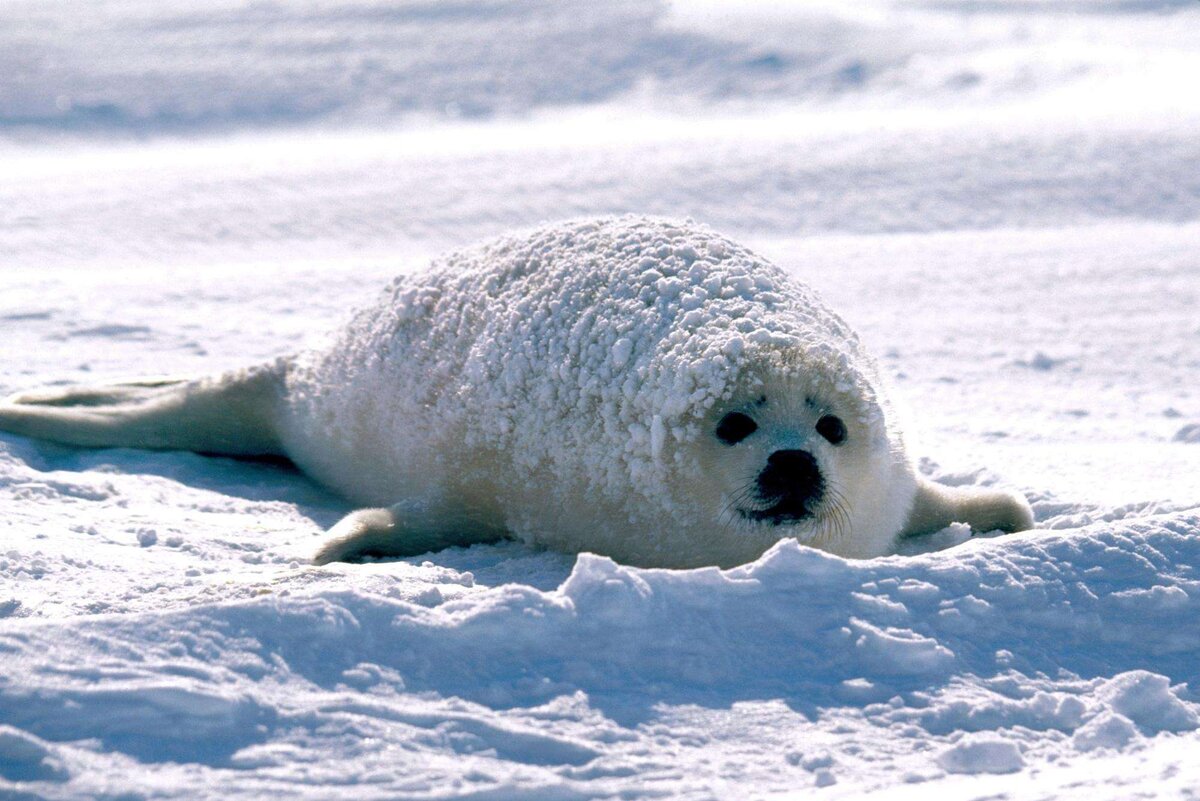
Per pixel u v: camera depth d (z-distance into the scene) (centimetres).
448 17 9706
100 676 635
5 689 617
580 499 1070
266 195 4419
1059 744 691
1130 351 2466
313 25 9550
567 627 726
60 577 967
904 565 830
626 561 1069
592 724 662
